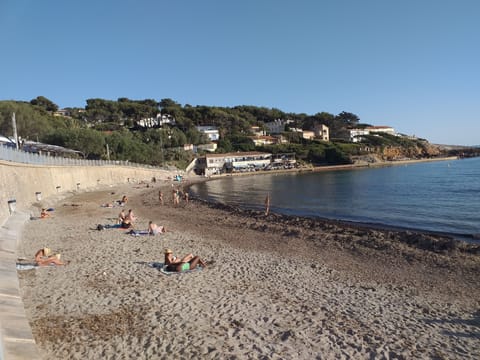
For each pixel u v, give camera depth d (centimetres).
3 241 1541
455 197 4019
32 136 6406
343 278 1290
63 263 1336
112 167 6769
